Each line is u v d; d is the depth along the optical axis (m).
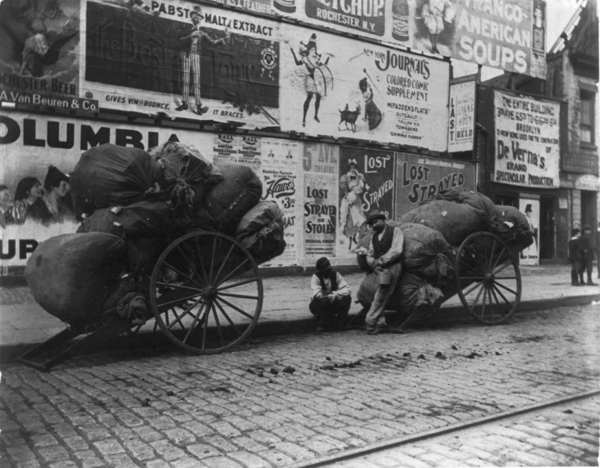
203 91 12.95
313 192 14.51
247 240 6.76
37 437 3.77
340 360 6.27
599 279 13.39
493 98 17.22
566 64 18.64
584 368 5.96
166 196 6.05
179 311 8.93
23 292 10.06
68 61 11.34
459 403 4.66
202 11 12.87
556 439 3.88
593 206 19.45
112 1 11.77
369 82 15.49
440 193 9.34
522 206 18.11
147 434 3.84
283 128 14.12
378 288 7.95
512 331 8.32
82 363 5.97
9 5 10.75
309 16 14.44
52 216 11.23
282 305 9.67
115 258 5.64
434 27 16.56
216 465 3.33
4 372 5.54
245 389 5.02
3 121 10.77
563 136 18.75
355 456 3.53
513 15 17.72
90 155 5.97
